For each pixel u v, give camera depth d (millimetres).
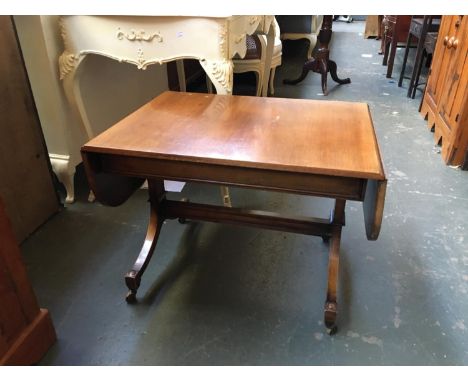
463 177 1856
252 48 2475
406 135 2312
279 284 1256
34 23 1383
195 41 1288
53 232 1500
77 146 1681
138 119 1111
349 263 1334
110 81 1845
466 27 1821
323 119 1096
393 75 3566
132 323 1121
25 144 1394
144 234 1490
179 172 962
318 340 1064
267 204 1702
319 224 1213
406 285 1239
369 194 929
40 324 1007
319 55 3115
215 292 1227
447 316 1128
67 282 1265
